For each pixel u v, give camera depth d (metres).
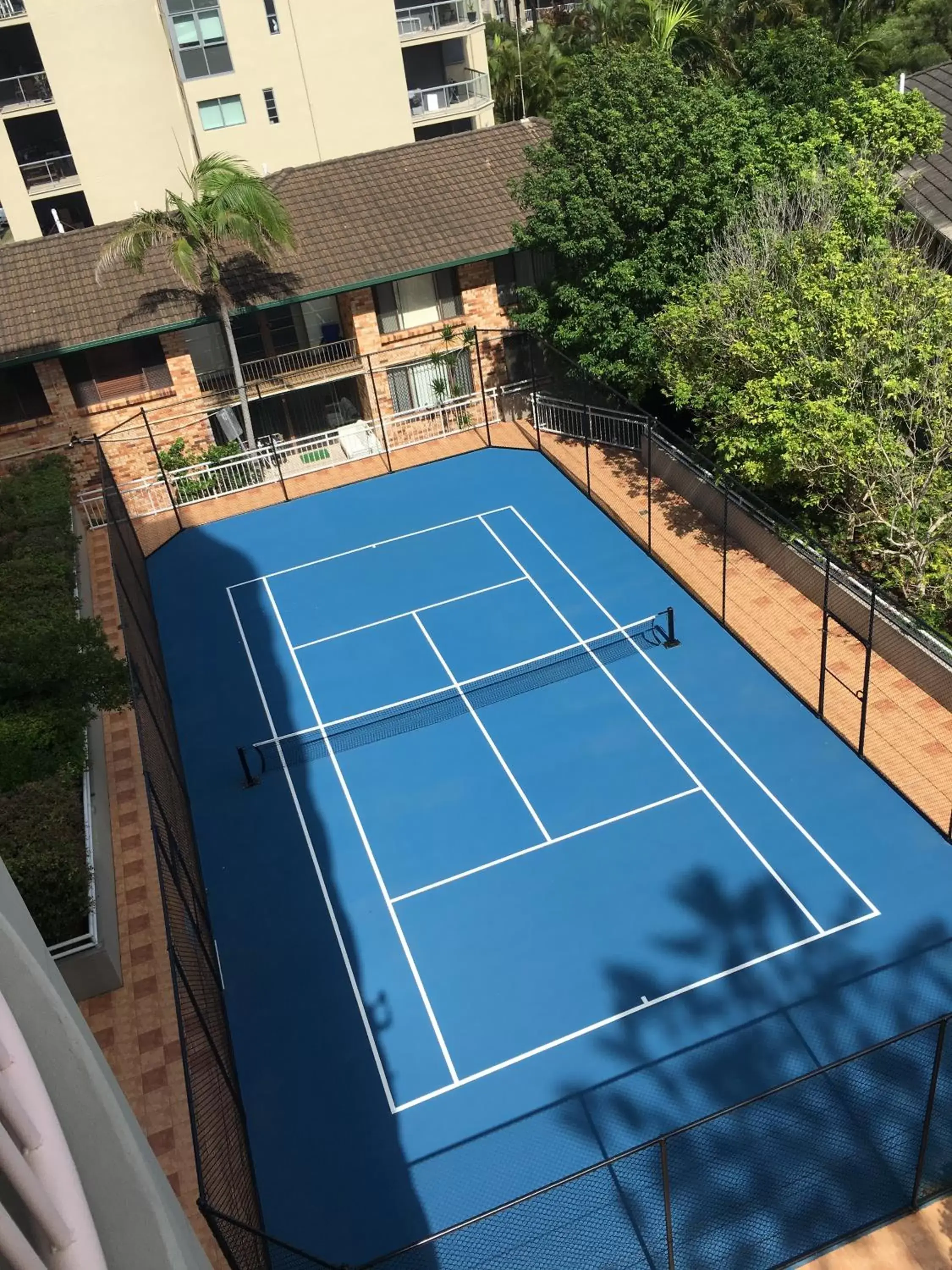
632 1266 11.38
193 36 39.81
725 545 20.66
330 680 22.14
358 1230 12.52
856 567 22.00
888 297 20.86
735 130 24.84
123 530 23.84
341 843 18.08
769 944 15.32
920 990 14.30
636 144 24.86
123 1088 14.05
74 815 16.28
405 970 15.73
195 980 14.06
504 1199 12.57
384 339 33.59
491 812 18.30
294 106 42.22
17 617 20.02
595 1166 9.66
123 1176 4.88
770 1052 13.77
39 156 43.94
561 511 27.14
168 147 43.28
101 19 40.09
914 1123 12.45
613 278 25.77
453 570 25.33
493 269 33.47
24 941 5.20
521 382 34.22
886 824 17.00
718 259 24.20
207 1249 11.82
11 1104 3.78
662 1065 13.85
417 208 33.75
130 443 32.09
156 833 13.84
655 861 16.94
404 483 29.67
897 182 25.45
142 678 18.73
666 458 27.00
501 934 16.06
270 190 30.22
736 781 18.25
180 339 31.38
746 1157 12.39
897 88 27.42
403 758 19.72
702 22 43.28
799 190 23.77
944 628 20.08
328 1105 14.02
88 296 31.42
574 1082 13.84
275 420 36.28
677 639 21.78
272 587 25.75
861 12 49.09
